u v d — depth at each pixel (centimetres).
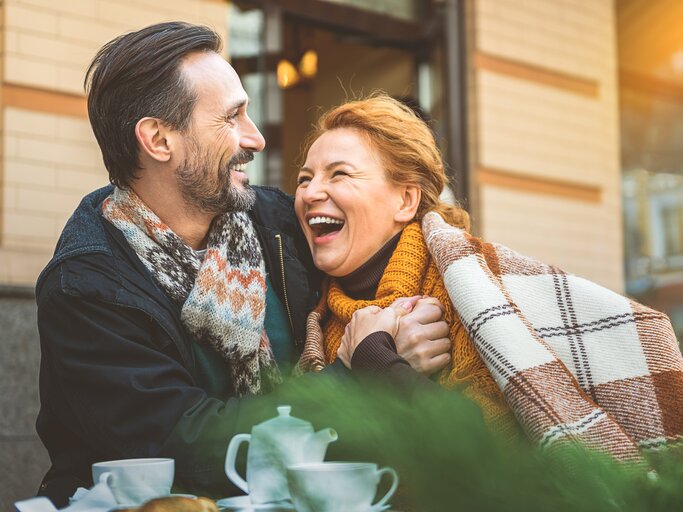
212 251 195
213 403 171
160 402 171
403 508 147
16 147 448
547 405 166
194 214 198
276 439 140
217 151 195
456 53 631
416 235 205
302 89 577
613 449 161
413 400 146
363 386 168
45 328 182
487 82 634
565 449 129
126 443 170
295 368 199
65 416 187
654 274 723
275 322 208
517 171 645
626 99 724
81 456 189
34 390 425
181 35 195
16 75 450
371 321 183
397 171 206
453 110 628
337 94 588
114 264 186
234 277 196
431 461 126
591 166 683
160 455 166
